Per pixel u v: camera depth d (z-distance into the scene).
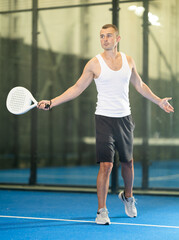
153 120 12.95
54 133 13.92
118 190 6.98
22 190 7.29
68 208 5.41
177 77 8.81
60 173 12.12
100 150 4.44
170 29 8.36
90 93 13.92
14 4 7.95
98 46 8.82
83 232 4.00
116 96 4.46
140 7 7.26
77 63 12.27
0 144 12.55
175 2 8.19
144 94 4.73
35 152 7.62
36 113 7.63
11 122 12.51
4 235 3.88
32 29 7.63
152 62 8.77
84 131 14.33
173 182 9.49
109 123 4.46
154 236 3.84
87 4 7.41
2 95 8.99
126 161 4.62
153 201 6.09
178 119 8.49
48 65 12.63
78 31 11.40
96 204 5.76
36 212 5.10
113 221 4.55
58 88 12.84
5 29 9.58
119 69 4.43
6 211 5.17
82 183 10.14
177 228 4.19
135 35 8.45
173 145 13.16
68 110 14.08
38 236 3.84
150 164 7.09
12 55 10.23
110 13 7.37
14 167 12.60
